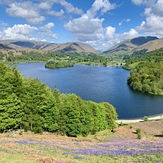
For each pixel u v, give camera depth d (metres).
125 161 23.69
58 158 23.45
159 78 176.88
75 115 52.19
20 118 46.62
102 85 178.75
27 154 24.28
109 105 74.94
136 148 31.95
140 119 99.56
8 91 44.41
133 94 151.50
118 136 49.88
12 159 20.94
